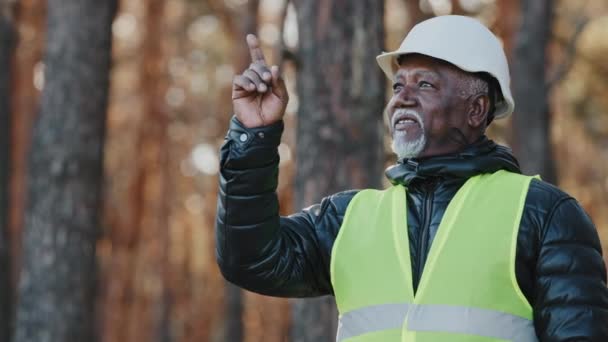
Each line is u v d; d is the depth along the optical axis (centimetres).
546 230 503
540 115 2131
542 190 516
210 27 3662
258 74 522
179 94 3662
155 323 3694
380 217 533
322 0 1152
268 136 519
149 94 3294
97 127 1742
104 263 3584
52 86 1734
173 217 3991
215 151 3800
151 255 3672
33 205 1728
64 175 1716
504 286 502
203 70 3706
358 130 1135
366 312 518
